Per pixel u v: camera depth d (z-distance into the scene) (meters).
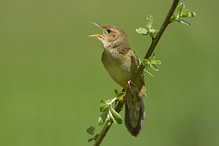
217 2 12.62
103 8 13.48
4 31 13.80
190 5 12.59
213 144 9.80
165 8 12.95
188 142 10.05
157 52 11.52
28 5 14.62
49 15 14.04
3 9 14.54
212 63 11.01
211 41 11.58
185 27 12.03
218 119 10.05
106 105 5.18
